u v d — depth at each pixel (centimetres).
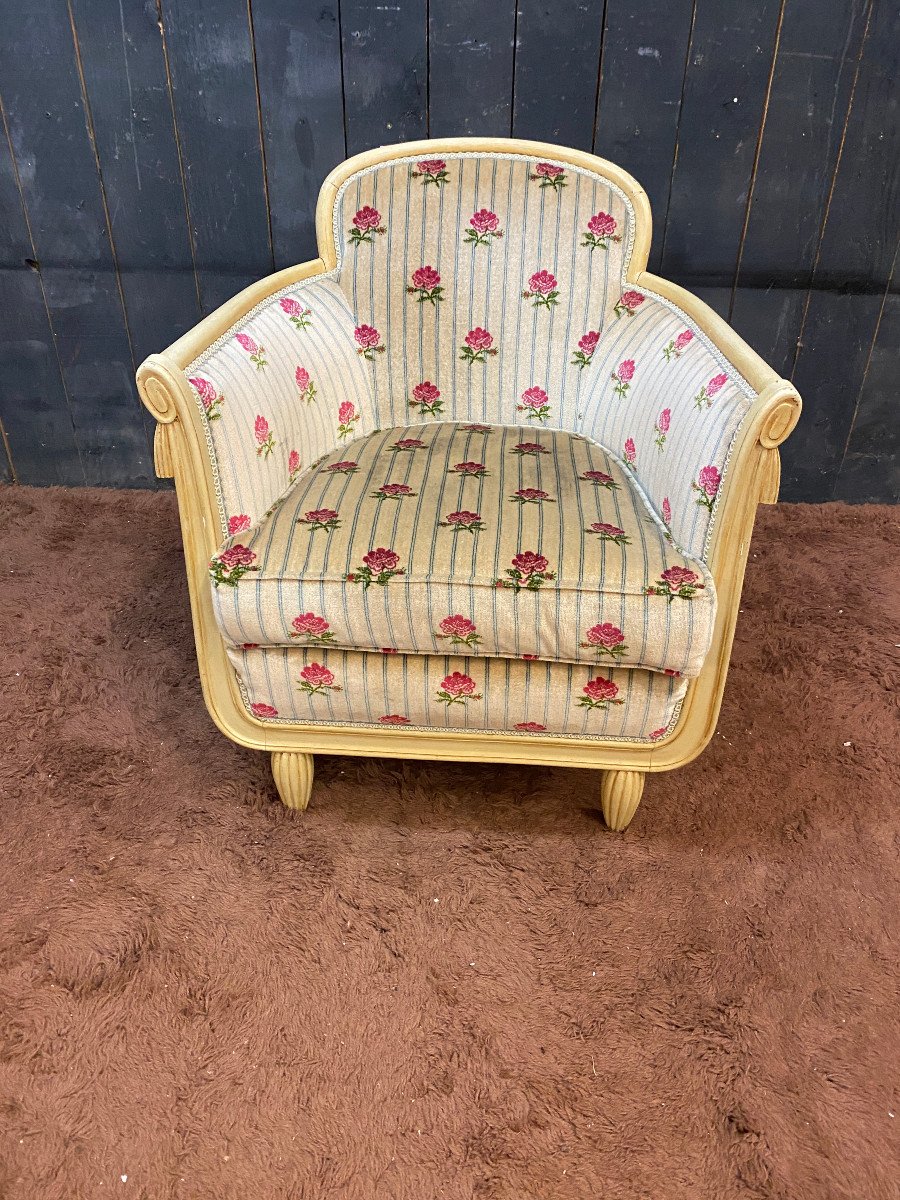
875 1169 87
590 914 112
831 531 194
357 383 139
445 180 135
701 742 110
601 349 138
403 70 157
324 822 125
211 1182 85
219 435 103
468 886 116
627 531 105
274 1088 93
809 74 155
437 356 142
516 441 132
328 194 136
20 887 114
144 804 127
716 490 98
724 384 104
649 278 137
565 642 98
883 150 161
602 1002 102
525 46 155
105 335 187
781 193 166
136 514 199
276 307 127
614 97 159
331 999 102
